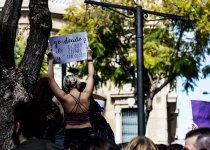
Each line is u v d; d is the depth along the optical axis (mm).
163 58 24359
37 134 6316
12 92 9289
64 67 15820
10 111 9203
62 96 9609
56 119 9750
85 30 25078
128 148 6797
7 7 9742
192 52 24562
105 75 25375
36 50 9719
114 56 25375
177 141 12398
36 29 9758
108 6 16391
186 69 24094
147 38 24938
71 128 9594
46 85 9617
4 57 9523
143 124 14953
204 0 23984
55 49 11734
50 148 6148
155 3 25031
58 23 35906
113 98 39438
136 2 25281
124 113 39594
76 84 9773
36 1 9781
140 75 15406
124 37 25562
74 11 25656
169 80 24766
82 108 9648
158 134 38719
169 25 24719
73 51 11680
